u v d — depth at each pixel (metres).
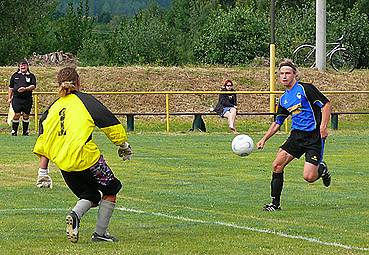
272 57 42.00
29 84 34.28
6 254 11.64
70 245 12.27
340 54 52.31
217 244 12.47
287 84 15.74
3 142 30.88
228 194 18.17
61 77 12.30
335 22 63.81
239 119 43.50
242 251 11.94
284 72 15.69
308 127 15.63
